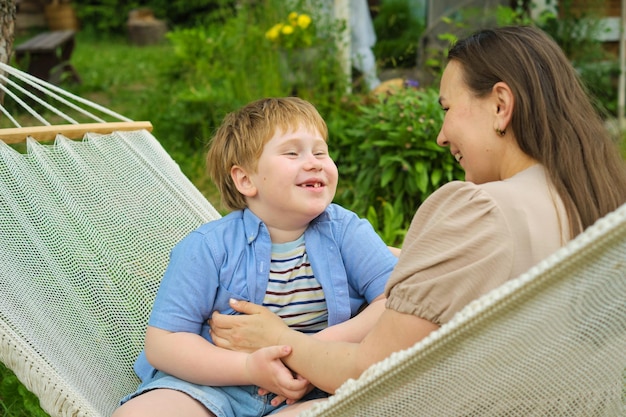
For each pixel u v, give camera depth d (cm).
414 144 486
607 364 155
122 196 262
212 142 221
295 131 203
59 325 220
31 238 237
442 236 159
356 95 639
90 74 1045
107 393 213
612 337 150
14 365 195
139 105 798
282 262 208
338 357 175
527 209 156
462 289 154
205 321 207
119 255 246
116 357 227
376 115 521
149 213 261
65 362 209
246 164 206
